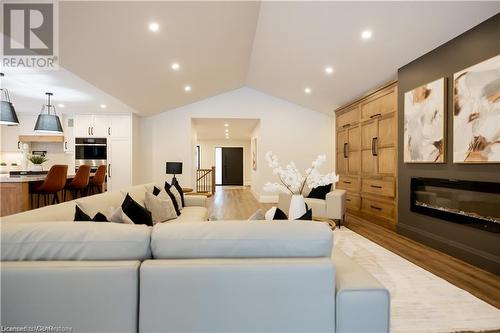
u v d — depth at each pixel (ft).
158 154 24.25
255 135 29.66
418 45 11.37
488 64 8.85
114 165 22.30
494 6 8.41
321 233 4.32
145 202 10.39
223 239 4.25
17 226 4.19
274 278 4.04
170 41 12.26
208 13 10.71
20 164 21.86
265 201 25.34
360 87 17.20
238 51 15.76
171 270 3.98
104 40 10.70
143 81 16.16
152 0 9.12
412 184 12.60
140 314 3.98
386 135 15.06
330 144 25.31
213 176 33.47
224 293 4.01
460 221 9.99
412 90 12.48
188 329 4.01
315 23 11.89
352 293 4.09
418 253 10.66
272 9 11.59
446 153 10.68
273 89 23.03
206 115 24.50
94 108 20.51
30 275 3.84
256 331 4.06
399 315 6.33
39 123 15.65
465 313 6.42
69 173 22.04
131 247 4.18
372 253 10.66
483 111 9.02
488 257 8.93
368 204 16.89
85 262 4.05
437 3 8.96
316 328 4.09
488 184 8.93
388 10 9.97
